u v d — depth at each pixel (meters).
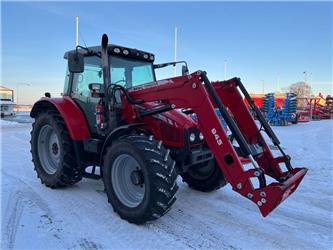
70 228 3.22
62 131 4.32
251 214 3.67
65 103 4.48
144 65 4.64
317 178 5.27
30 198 4.08
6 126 15.95
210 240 3.02
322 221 3.50
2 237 3.01
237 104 3.85
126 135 3.54
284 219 3.54
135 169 3.49
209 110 3.18
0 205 3.81
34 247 2.84
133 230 3.20
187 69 4.59
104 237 3.04
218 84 3.94
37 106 4.95
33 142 4.81
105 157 3.58
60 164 4.32
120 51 4.20
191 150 3.77
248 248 2.88
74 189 4.48
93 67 4.34
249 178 2.98
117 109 4.01
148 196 3.14
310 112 23.09
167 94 3.54
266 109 18.92
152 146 3.23
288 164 3.56
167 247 2.88
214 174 4.28
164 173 3.13
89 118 4.39
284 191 2.83
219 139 3.13
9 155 7.06
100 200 4.04
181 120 3.83
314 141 9.98
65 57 4.86
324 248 2.90
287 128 15.23
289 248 2.89
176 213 3.68
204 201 4.10
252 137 3.78
